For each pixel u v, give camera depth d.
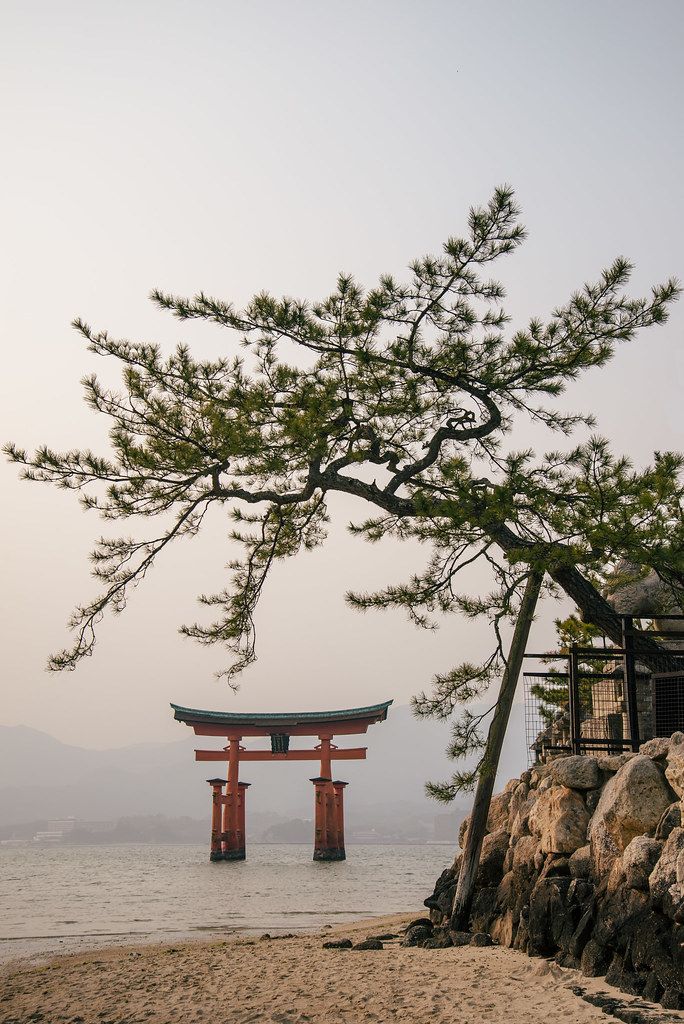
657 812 11.20
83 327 16.39
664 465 14.64
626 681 14.53
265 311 16.12
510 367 16.98
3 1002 13.20
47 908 39.94
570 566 15.14
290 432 15.59
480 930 14.60
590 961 10.77
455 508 14.99
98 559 17.12
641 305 16.36
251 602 17.81
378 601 15.75
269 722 101.81
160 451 16.25
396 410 16.70
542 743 18.81
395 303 16.41
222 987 12.63
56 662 16.59
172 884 62.69
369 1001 10.75
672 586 15.55
